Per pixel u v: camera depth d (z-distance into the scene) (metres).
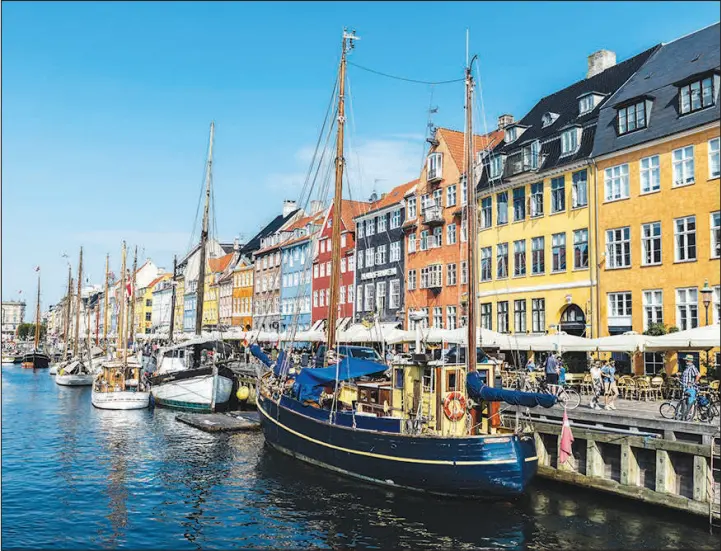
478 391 18.64
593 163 33.72
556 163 36.22
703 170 28.61
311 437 23.30
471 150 19.53
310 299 65.31
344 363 23.92
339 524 17.22
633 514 17.25
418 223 48.75
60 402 47.16
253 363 45.06
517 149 39.44
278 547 15.82
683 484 17.17
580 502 18.45
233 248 100.00
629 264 31.72
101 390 44.25
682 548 14.88
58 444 28.95
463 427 19.44
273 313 72.88
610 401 21.88
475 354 19.20
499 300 40.03
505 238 39.97
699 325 28.25
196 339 42.16
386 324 48.25
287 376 28.55
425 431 19.73
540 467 20.88
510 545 15.47
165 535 16.73
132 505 19.33
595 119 35.19
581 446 20.03
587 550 15.04
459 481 18.16
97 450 27.41
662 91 31.94
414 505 18.55
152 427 33.62
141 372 48.06
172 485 21.47
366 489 20.27
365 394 23.28
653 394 25.16
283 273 72.06
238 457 25.62
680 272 29.28
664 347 24.14
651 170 31.00
